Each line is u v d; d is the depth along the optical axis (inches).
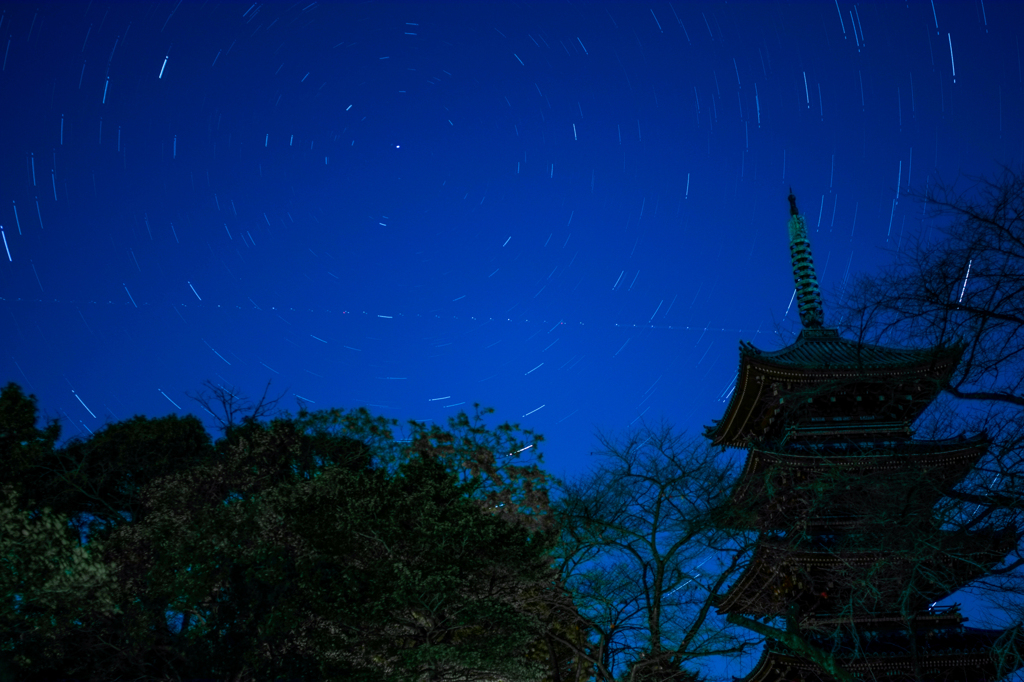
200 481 1160.8
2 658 947.3
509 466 1164.5
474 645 895.7
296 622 967.6
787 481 1043.9
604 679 896.9
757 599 1117.7
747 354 1144.2
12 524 1033.5
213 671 987.9
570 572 973.8
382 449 1274.6
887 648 1007.0
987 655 966.4
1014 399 659.4
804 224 1416.1
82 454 1331.2
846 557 848.9
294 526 1003.3
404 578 898.7
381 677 898.7
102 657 1022.4
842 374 1120.2
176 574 1005.2
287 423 1259.8
